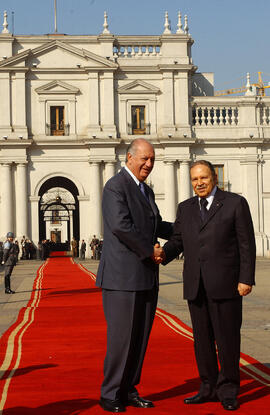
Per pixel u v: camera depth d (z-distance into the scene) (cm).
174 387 800
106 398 710
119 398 715
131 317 727
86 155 5044
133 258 734
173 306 1714
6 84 4944
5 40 4953
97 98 5003
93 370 898
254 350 1045
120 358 720
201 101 5125
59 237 9800
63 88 5022
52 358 988
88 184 5038
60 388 797
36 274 3231
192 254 749
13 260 2212
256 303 1783
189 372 877
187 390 785
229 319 735
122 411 700
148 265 741
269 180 5144
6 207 4925
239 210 739
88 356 998
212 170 759
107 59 5006
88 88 5038
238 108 5169
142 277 733
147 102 5078
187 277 754
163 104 5072
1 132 4925
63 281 2664
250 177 5112
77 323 1377
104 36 5016
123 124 5066
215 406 719
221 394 724
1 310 1695
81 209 5019
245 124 5122
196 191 756
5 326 1374
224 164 5125
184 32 5112
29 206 4997
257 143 5097
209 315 753
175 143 5009
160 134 5078
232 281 735
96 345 1097
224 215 740
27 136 4947
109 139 4959
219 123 5134
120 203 731
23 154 4956
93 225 4991
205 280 738
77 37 5012
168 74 5062
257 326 1336
